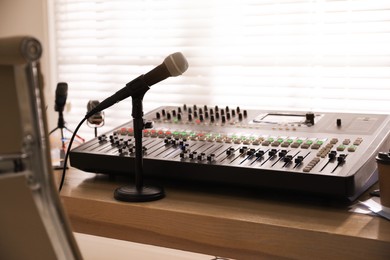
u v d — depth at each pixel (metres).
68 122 2.42
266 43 2.00
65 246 0.62
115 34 2.29
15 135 0.62
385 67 1.83
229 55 2.07
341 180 1.07
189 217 1.12
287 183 1.13
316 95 1.95
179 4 2.13
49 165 0.60
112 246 2.31
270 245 1.05
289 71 1.99
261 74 2.03
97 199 1.23
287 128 1.40
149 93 2.23
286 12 1.94
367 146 1.24
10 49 0.55
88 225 1.25
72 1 2.36
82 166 1.37
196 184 1.33
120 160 1.31
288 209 1.14
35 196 0.60
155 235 1.17
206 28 2.10
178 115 1.55
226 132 1.42
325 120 1.43
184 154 1.29
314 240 1.00
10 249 0.76
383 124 1.36
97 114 1.62
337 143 1.27
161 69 1.14
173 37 2.16
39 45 0.56
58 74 2.44
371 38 1.84
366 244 0.96
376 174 1.28
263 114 1.54
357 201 1.18
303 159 1.19
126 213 1.19
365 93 1.88
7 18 2.49
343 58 1.88
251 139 1.34
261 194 1.25
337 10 1.86
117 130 1.51
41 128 0.58
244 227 1.07
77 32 2.38
